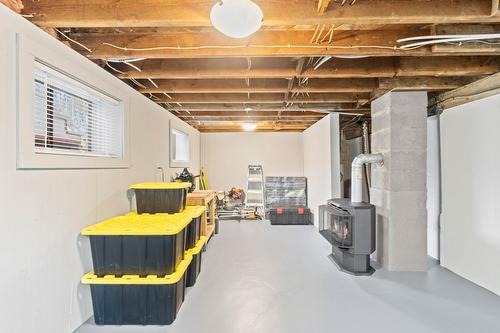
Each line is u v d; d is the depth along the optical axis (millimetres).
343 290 2826
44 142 1877
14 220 1551
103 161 2439
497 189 2723
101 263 2111
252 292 2773
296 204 6676
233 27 1716
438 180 3707
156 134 3867
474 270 2998
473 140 3006
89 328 2123
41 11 1855
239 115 5270
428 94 3797
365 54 2352
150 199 2689
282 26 2094
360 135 6203
